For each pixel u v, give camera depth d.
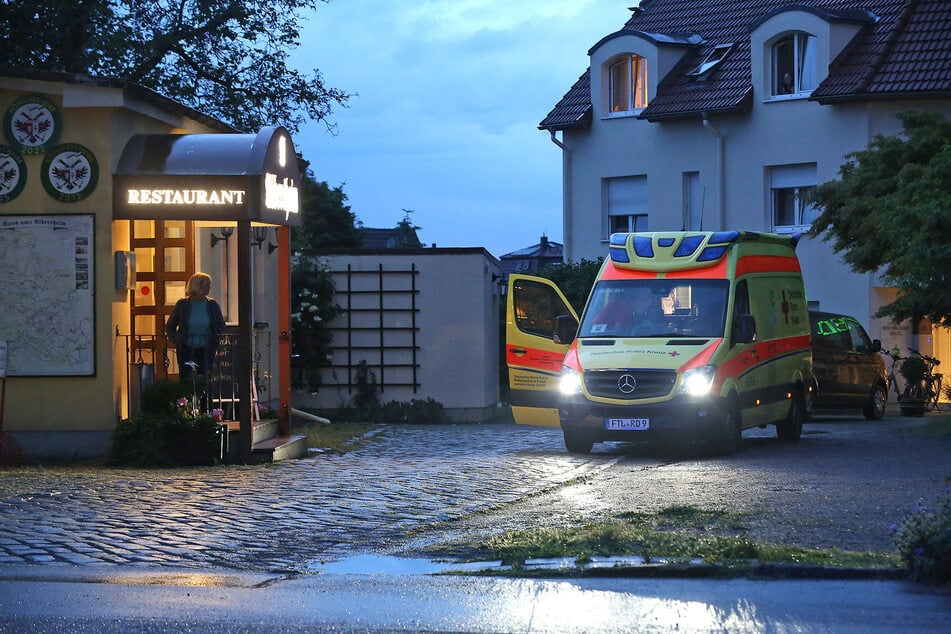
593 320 18.23
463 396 26.78
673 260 18.27
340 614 7.45
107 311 15.62
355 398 26.89
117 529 10.42
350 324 26.98
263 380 21.61
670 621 7.24
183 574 8.80
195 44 33.00
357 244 51.84
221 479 13.79
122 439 15.15
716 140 36.84
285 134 16.39
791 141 35.53
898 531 8.62
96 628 7.06
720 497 12.13
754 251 18.94
